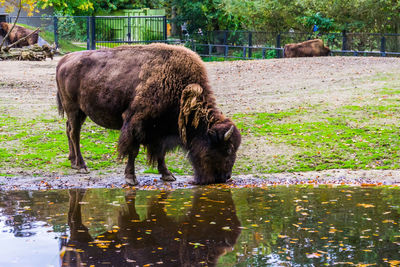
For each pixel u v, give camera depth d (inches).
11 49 866.8
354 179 326.6
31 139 404.5
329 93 565.0
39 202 265.6
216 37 1284.4
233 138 291.9
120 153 307.7
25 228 216.2
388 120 453.4
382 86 583.8
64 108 344.2
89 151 386.0
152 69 304.5
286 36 1143.0
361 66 734.5
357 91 565.6
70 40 1211.2
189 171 355.3
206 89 306.8
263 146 399.9
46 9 1295.5
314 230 212.7
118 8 1461.6
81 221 228.1
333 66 747.4
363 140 407.8
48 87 605.0
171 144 314.2
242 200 269.7
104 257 181.3
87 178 330.3
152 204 260.8
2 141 396.8
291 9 1192.2
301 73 703.7
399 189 297.1
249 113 489.1
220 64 818.8
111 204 261.3
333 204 258.7
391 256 180.7
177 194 286.5
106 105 315.3
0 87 590.2
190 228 217.5
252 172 350.3
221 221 228.1
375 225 219.8
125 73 310.3
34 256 181.6
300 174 342.6
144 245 194.5
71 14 1285.7
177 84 301.7
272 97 561.0
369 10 1096.2
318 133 426.0
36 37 984.9
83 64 326.3
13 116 463.8
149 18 1262.3
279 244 195.5
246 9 1230.9
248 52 1178.6
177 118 304.7
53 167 352.5
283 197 276.8
